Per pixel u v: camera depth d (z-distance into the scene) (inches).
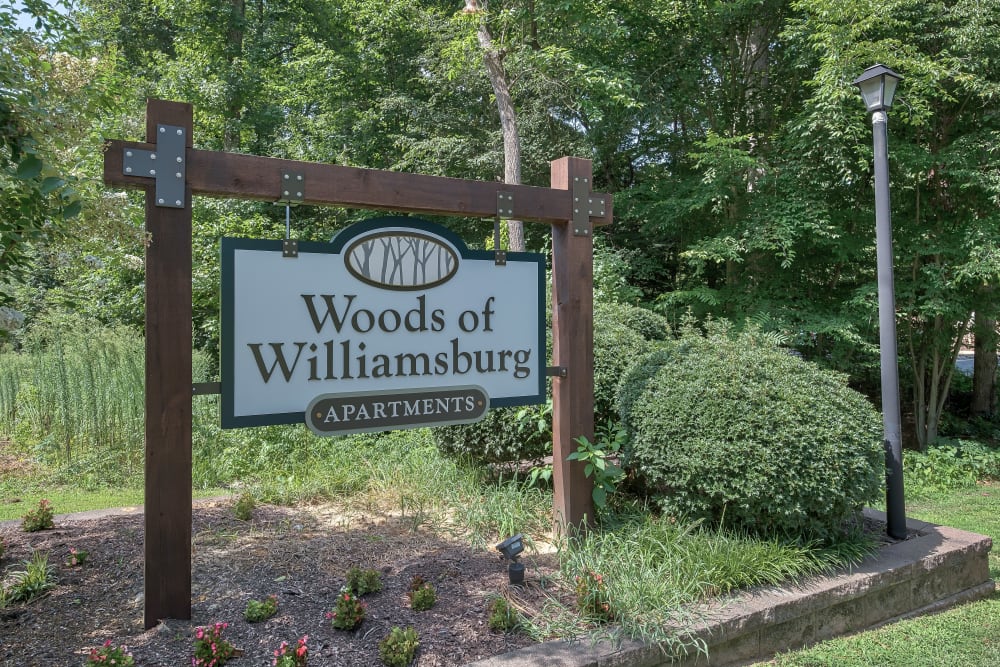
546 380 155.8
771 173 356.5
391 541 150.4
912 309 323.9
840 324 328.5
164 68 519.8
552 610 117.7
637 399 158.6
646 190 418.0
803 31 334.3
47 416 279.0
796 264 366.0
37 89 117.9
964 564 156.0
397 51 544.4
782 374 150.5
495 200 145.4
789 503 135.3
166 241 113.1
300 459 227.3
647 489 173.9
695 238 418.9
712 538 140.6
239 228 352.2
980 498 263.9
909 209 340.5
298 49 567.5
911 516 233.6
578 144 458.9
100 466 240.5
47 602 116.9
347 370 133.2
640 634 110.0
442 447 198.7
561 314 154.8
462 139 475.2
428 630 109.4
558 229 156.4
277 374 126.5
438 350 142.9
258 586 124.6
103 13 546.3
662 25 414.0
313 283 129.9
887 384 165.5
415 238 140.4
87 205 122.9
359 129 542.6
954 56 308.0
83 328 305.0
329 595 121.0
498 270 149.9
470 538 152.7
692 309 380.5
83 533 151.6
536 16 401.1
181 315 113.8
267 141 594.9
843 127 307.4
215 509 174.2
